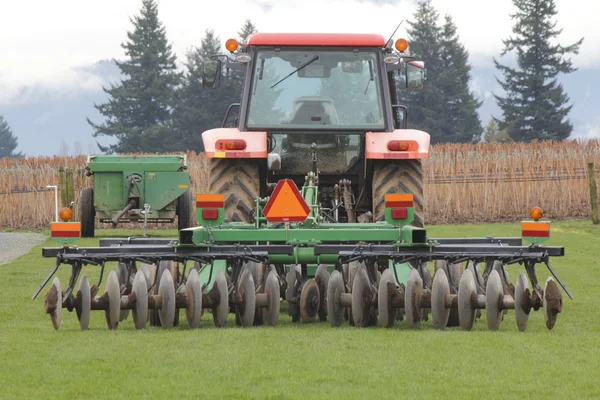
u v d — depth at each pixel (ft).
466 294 66.69
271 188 91.81
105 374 52.34
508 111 634.02
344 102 91.76
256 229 72.23
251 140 88.99
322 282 71.72
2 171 229.04
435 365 54.65
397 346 60.54
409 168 89.30
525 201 235.40
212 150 88.69
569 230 191.31
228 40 92.99
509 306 66.85
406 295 66.85
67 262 67.77
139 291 67.21
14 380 50.96
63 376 51.80
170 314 67.56
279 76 92.27
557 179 235.40
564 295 92.17
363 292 68.18
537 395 47.52
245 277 68.85
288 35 92.02
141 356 57.21
